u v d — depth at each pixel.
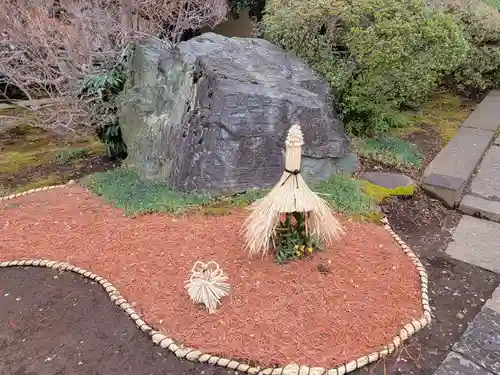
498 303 2.95
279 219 3.04
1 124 7.11
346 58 4.82
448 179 4.30
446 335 2.68
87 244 3.53
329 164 4.41
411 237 3.70
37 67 6.19
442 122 5.99
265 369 2.38
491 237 3.71
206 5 7.00
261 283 2.98
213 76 4.10
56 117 6.11
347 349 2.50
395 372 2.42
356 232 3.57
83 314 2.87
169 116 4.55
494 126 5.67
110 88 5.52
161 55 4.93
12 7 5.45
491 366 2.47
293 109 4.09
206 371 2.42
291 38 5.05
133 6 5.77
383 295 2.91
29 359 2.57
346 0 4.62
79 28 5.54
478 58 6.53
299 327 2.64
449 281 3.16
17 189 4.85
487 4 7.20
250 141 4.05
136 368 2.47
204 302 2.76
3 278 3.23
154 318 2.75
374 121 5.20
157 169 4.54
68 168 5.54
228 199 4.05
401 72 4.54
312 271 3.09
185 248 3.39
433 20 4.44
